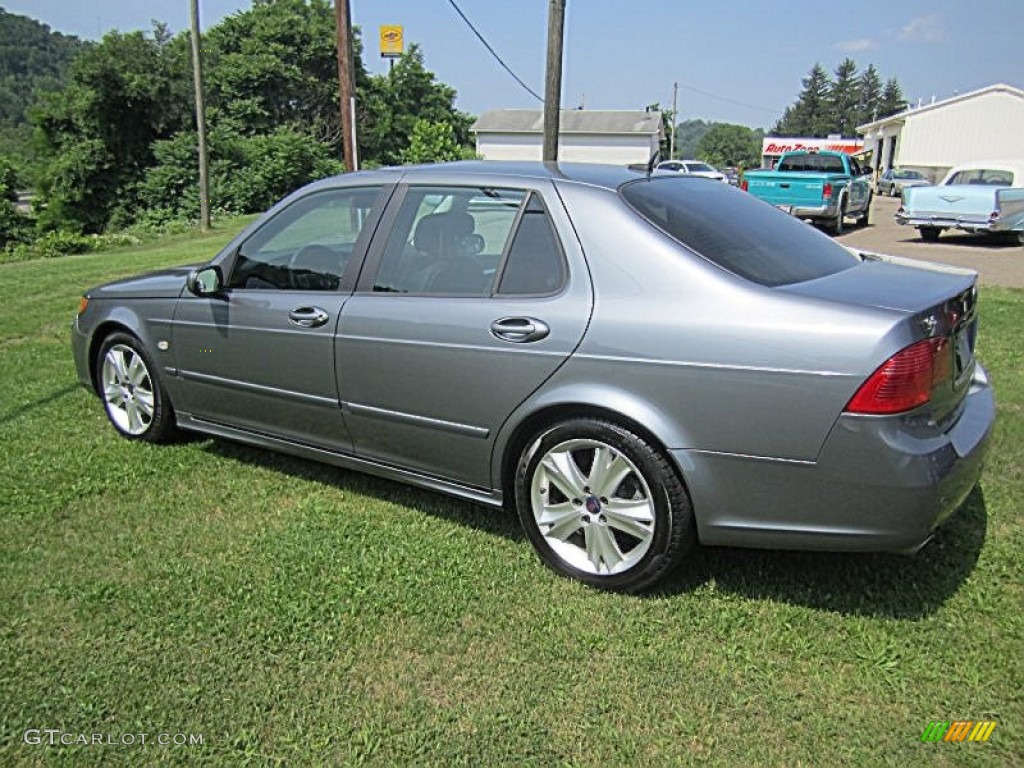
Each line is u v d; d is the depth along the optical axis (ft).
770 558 11.16
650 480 9.78
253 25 160.04
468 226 11.34
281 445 13.61
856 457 8.75
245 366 13.43
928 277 10.44
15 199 138.62
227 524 12.27
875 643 9.27
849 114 411.34
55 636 9.50
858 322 8.77
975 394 11.02
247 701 8.46
